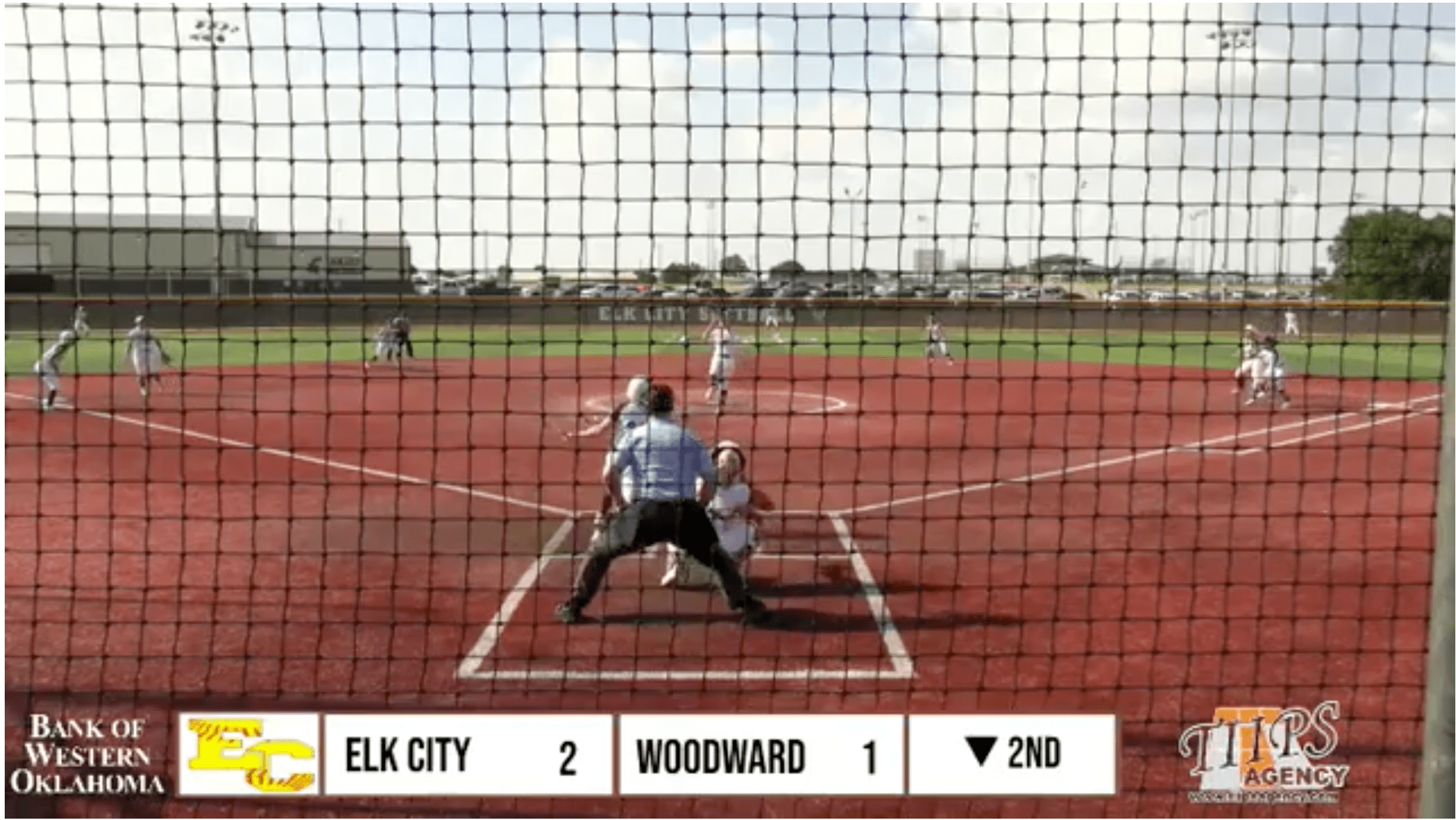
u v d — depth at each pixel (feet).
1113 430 63.00
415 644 26.23
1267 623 28.09
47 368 64.69
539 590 30.17
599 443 56.29
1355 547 35.40
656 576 31.55
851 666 24.98
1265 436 60.95
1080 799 19.35
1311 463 51.96
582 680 24.13
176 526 37.52
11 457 51.49
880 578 31.55
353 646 25.82
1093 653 25.59
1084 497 43.27
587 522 38.86
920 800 19.21
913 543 35.68
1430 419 66.59
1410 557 34.22
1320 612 29.07
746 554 29.66
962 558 33.58
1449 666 13.35
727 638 26.61
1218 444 58.23
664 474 27.35
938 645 26.25
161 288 112.06
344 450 53.93
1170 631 27.37
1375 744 21.50
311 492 43.91
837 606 28.99
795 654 25.62
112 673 24.32
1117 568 32.76
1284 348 107.45
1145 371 96.43
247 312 113.60
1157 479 47.37
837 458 52.42
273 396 77.00
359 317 115.75
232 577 31.42
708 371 91.97
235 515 39.99
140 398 74.64
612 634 26.96
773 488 44.37
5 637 26.37
